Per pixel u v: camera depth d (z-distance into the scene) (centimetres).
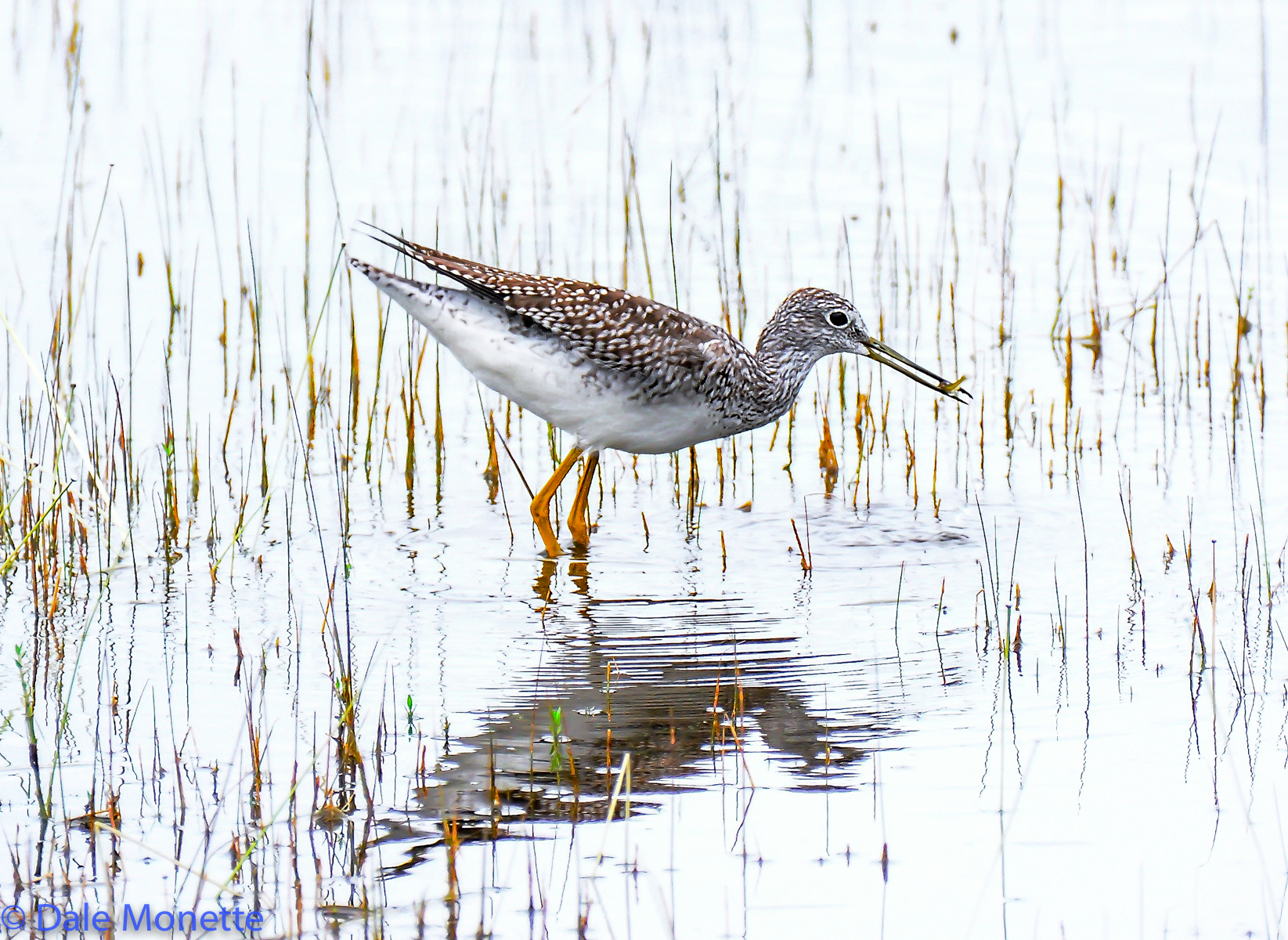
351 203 1895
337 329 1656
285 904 756
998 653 1046
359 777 871
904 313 1730
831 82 2288
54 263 1627
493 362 1272
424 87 2253
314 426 1446
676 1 2589
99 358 1541
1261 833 817
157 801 841
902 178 1916
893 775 882
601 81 2283
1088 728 934
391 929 739
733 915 750
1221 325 1684
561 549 1252
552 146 2086
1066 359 1559
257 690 975
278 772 875
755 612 1124
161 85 2194
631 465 1473
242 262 1752
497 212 1881
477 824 828
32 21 2377
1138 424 1488
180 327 1623
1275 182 1955
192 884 773
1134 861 795
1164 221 1888
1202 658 1016
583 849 806
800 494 1381
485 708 959
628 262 1769
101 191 1877
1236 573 1167
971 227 1895
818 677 1010
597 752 905
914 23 2508
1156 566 1189
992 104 2197
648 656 1043
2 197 1844
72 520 1166
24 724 922
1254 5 2520
